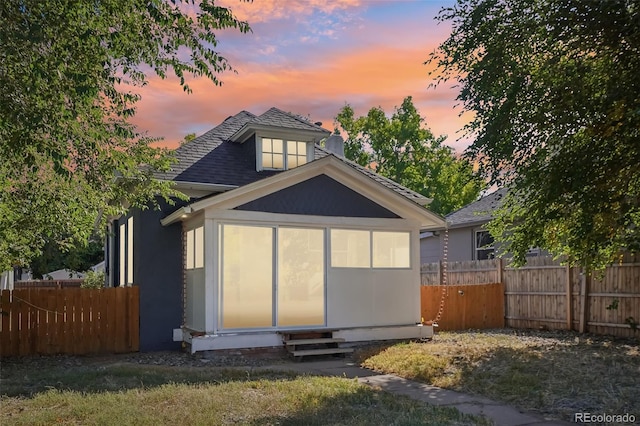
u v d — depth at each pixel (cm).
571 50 1001
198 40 802
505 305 1723
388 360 1142
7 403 778
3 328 1254
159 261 1389
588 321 1450
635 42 912
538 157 1053
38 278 3441
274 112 1634
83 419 682
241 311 1283
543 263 1586
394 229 1448
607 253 1144
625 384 847
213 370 1042
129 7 741
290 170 1313
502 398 827
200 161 1509
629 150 943
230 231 1288
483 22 1075
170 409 718
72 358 1260
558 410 749
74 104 689
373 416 695
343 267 1384
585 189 982
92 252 3431
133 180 972
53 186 866
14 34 600
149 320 1366
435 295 1655
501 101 1064
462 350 1190
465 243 2356
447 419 687
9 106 601
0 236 973
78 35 676
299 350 1285
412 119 4072
